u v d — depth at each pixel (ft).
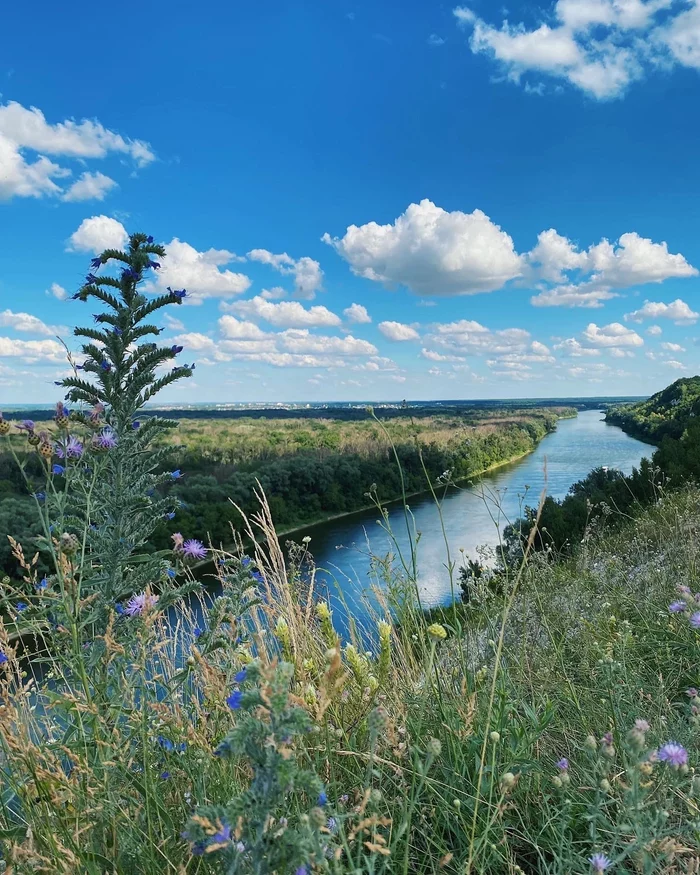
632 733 4.51
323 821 3.52
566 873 4.83
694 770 5.57
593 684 8.27
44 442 7.25
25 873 4.81
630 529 25.29
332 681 4.96
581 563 16.62
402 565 9.07
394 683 7.22
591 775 5.76
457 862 5.07
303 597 9.40
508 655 8.73
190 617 8.88
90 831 5.34
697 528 17.15
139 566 9.49
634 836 4.57
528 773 5.99
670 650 8.89
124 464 10.30
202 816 3.68
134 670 6.75
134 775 6.06
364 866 4.59
